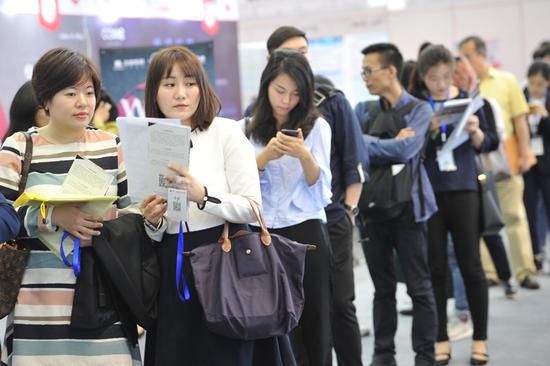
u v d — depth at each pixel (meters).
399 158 3.95
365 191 3.99
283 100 3.18
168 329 2.54
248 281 2.49
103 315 2.46
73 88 2.45
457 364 4.30
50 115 2.50
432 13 12.25
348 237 3.55
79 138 2.55
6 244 2.44
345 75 10.84
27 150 2.48
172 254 2.57
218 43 6.29
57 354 2.45
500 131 5.51
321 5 11.38
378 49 4.13
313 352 3.21
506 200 6.26
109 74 5.75
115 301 2.49
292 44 3.73
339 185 3.55
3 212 2.31
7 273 2.44
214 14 6.25
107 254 2.44
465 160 4.27
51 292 2.46
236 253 2.51
